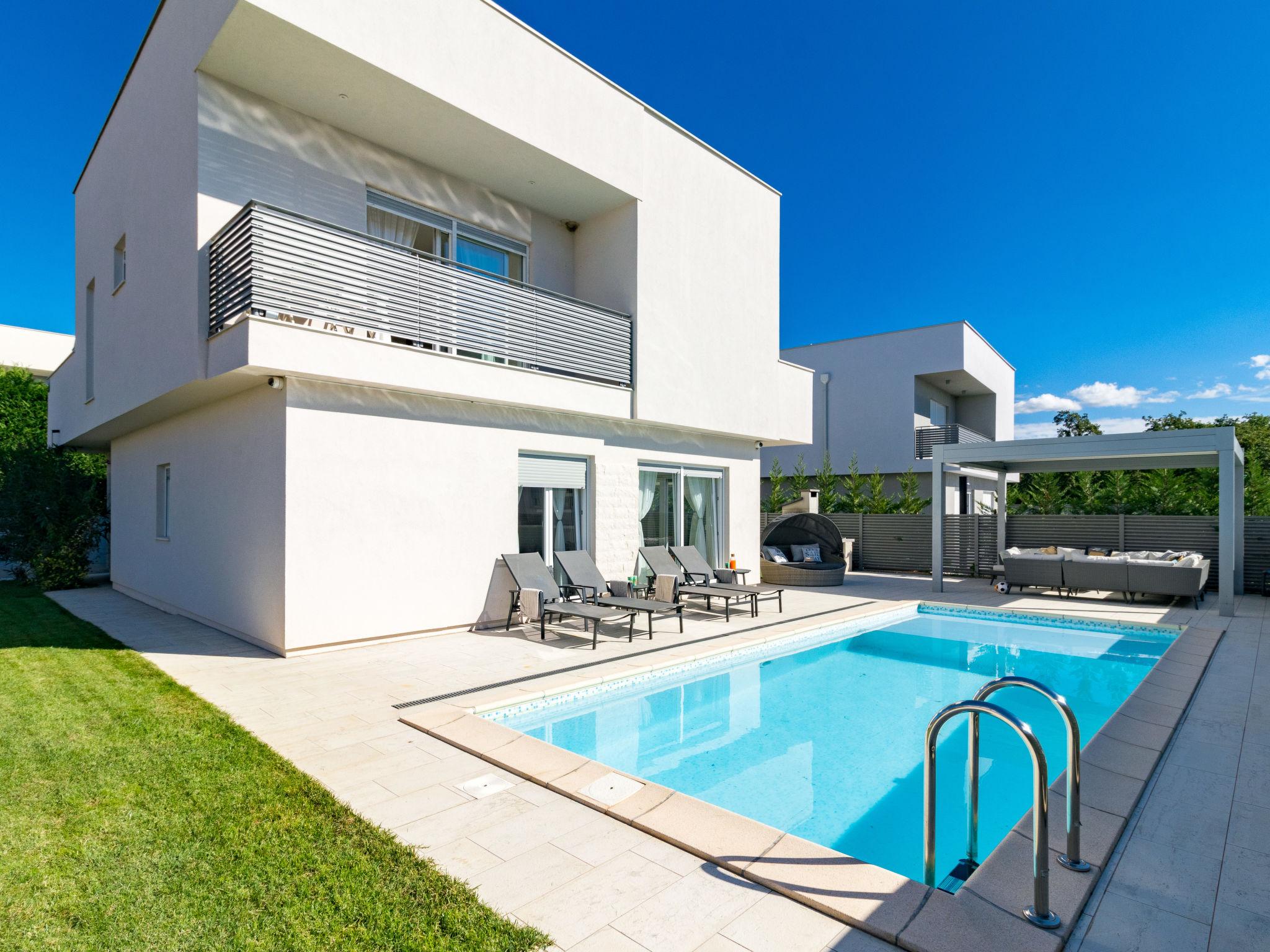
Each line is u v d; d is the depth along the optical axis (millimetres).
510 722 5789
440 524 8562
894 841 4051
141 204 9070
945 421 28516
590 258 11523
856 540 19156
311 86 7672
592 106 9969
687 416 11812
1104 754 4508
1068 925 2580
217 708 5320
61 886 2838
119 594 12297
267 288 7031
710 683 7547
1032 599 12719
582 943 2506
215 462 8727
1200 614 10828
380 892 2812
